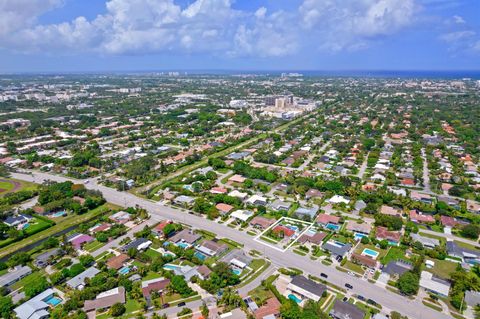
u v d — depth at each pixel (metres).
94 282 109.88
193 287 109.94
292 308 94.88
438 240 138.00
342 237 141.50
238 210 164.12
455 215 156.75
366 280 113.06
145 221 158.00
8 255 133.25
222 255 128.50
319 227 149.88
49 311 100.12
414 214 157.62
